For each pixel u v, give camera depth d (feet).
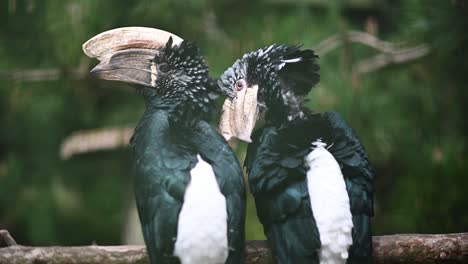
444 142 33.37
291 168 21.04
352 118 32.50
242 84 23.59
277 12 34.76
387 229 34.71
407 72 34.42
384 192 35.42
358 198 20.95
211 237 19.60
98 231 41.78
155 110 22.58
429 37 32.63
